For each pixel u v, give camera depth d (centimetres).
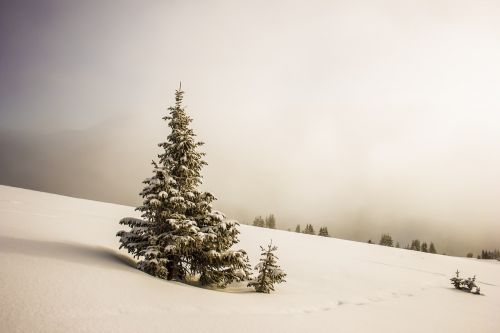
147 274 1402
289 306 1427
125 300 973
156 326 851
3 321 698
